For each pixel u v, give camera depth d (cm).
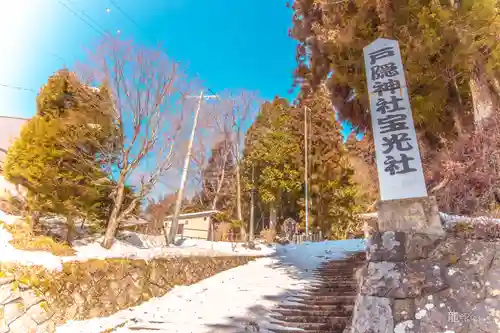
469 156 543
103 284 723
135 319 680
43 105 872
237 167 2242
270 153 2452
